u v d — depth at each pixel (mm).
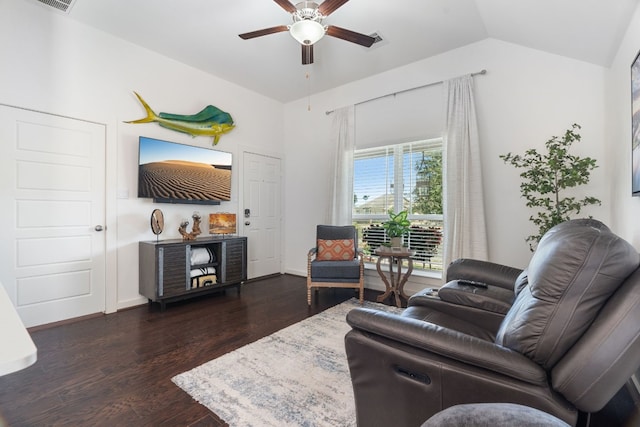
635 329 857
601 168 2549
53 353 2162
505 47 3012
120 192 3096
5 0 2441
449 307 1856
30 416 1510
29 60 2555
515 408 791
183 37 3084
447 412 809
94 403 1615
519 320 1039
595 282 922
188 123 3602
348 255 3660
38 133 2613
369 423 1234
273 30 2342
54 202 2707
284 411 1552
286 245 4926
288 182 4902
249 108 4383
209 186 3770
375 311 1268
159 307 3188
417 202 3699
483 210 3043
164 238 3465
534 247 2883
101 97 2957
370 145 3990
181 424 1462
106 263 2996
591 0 1801
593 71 2592
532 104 2875
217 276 3516
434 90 3469
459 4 2545
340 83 4191
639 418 1480
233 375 1884
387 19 2775
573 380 896
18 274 2541
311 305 3283
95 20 2799
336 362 2045
